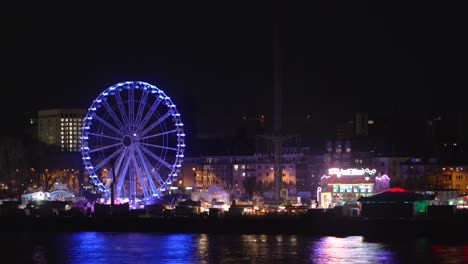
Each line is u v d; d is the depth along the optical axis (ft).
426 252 593.42
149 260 565.53
